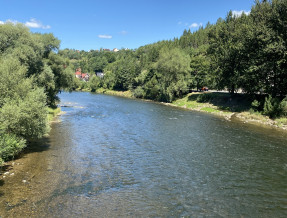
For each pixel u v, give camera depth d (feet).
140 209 35.50
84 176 47.01
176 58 242.78
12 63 70.54
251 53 142.00
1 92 59.52
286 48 120.57
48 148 65.51
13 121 53.47
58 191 39.58
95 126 103.71
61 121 112.98
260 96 157.99
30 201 35.45
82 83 515.09
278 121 116.37
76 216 32.30
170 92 236.63
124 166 54.49
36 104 58.39
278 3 128.98
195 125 112.27
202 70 240.53
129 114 148.77
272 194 42.47
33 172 47.16
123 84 398.21
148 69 362.12
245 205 38.24
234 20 184.55
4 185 40.37
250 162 59.57
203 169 54.19
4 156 51.19
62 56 161.07
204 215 34.71
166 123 117.08
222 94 204.54
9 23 115.96
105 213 33.71
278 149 71.61
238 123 119.14
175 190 42.91
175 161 59.47
